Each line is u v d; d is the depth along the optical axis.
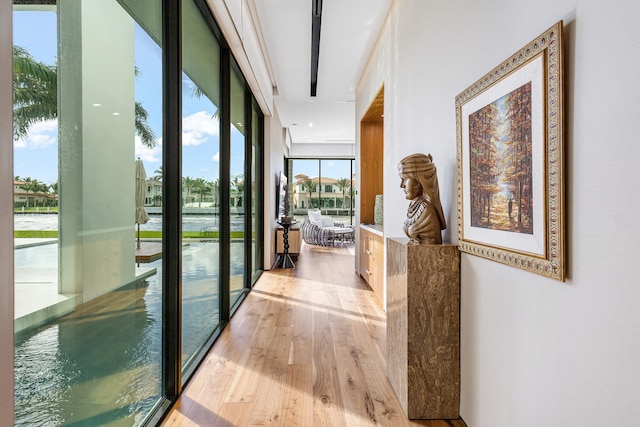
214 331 3.07
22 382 0.94
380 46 3.87
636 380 0.81
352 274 5.72
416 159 1.96
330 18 3.57
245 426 1.79
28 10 0.94
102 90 1.30
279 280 5.26
